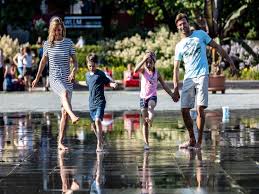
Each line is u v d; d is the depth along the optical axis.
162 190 15.69
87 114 35.91
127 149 22.59
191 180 16.84
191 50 22.36
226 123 30.56
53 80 22.67
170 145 23.48
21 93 53.28
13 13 77.19
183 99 22.62
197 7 70.19
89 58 22.97
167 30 73.12
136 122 31.56
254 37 75.50
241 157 20.55
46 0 80.88
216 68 52.38
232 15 69.25
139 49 69.25
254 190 15.59
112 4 78.25
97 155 21.39
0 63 56.16
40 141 25.17
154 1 73.25
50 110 38.75
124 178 17.23
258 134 26.44
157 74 23.31
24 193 15.60
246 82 60.34
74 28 78.50
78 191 15.74
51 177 17.59
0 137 26.48
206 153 21.44
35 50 65.69
